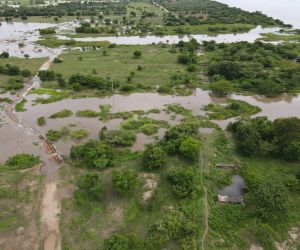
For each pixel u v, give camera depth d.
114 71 68.44
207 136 43.31
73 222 28.02
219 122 48.12
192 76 66.06
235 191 32.97
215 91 59.44
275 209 28.80
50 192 31.56
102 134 41.62
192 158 36.72
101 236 26.72
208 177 34.56
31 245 25.73
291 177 34.78
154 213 29.36
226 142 41.81
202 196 31.59
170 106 52.69
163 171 35.22
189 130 41.91
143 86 60.47
